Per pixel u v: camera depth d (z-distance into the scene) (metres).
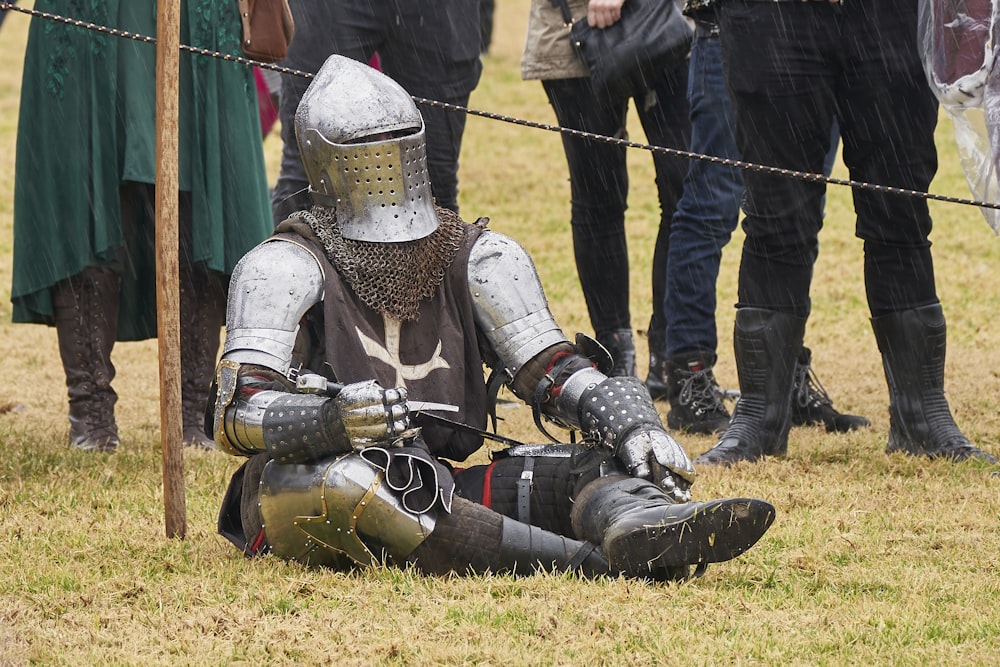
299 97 19.50
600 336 21.89
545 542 11.70
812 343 26.23
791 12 16.83
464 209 37.78
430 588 11.38
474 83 20.03
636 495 11.61
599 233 21.53
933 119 17.25
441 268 12.47
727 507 10.96
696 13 18.58
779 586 11.85
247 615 10.79
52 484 15.50
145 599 11.40
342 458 11.52
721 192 20.09
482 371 12.51
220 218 17.56
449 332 12.40
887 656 10.08
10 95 53.25
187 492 15.23
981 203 14.21
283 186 19.91
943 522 14.02
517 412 20.73
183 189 17.55
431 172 19.73
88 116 17.31
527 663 9.84
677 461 11.89
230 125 17.67
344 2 19.17
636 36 20.31
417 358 12.31
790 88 16.97
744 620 10.84
